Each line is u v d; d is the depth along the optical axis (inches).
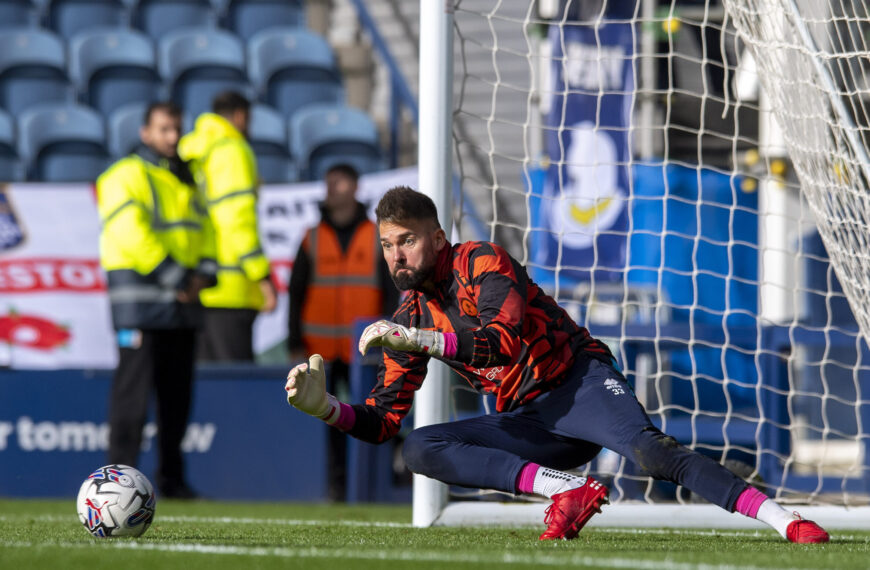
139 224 978.7
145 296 981.8
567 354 482.9
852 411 1095.6
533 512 689.6
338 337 1120.2
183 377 1008.9
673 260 1044.5
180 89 1835.6
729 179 1066.1
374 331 434.3
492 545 475.5
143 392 994.1
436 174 689.6
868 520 702.5
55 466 1090.1
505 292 454.3
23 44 1854.1
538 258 1069.1
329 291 1120.2
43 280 1366.9
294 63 1844.2
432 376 681.0
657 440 465.4
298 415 1071.0
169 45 1849.2
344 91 1860.2
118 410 991.6
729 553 438.9
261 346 1376.7
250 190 1157.1
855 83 703.1
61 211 1380.4
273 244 1392.7
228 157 1151.0
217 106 1171.3
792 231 1197.7
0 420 1087.6
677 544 500.7
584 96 1039.6
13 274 1363.2
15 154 1745.8
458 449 481.1
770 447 920.9
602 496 479.2
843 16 749.9
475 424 493.0
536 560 394.9
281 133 1739.7
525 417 490.9
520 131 1663.4
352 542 497.0
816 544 473.1
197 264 1015.0
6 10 1930.4
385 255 470.6
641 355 962.7
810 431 1283.2
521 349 482.3
